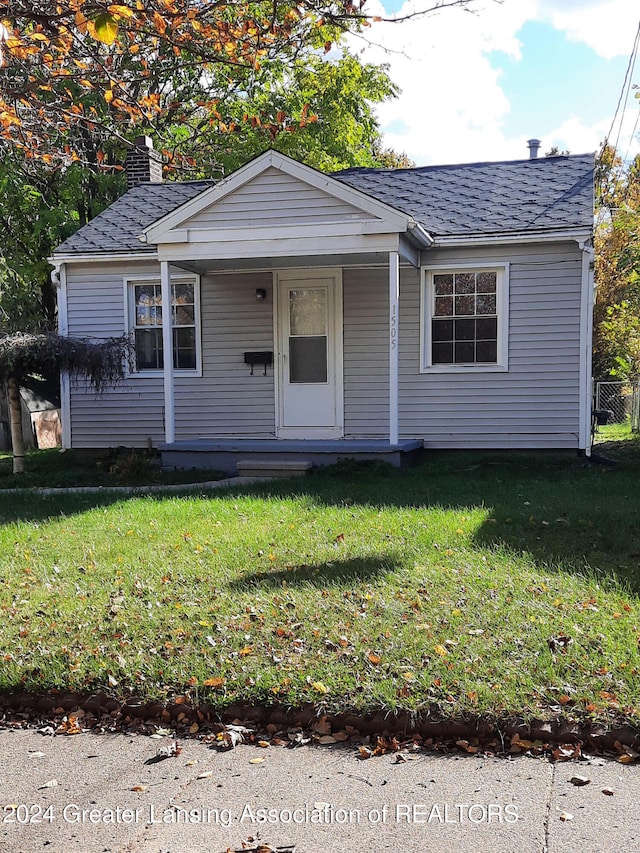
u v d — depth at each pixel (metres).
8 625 5.30
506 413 12.71
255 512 8.48
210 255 12.09
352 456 11.90
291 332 13.52
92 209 19.75
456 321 12.88
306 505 8.80
